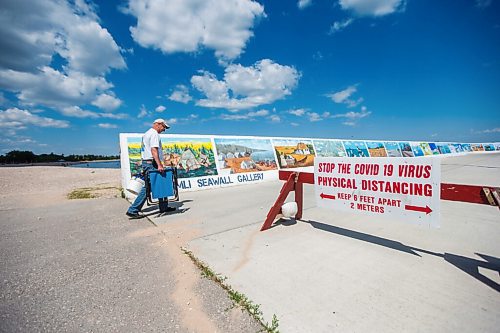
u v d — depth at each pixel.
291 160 11.87
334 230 4.16
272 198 6.99
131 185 5.42
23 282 2.76
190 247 3.62
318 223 4.55
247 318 2.11
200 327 2.03
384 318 2.06
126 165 7.70
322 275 2.74
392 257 3.12
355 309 2.18
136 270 2.98
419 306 2.20
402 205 3.32
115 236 4.16
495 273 2.70
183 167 8.78
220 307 2.26
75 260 3.28
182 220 4.99
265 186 9.31
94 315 2.20
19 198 7.62
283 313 2.15
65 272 2.97
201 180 8.95
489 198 2.69
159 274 2.88
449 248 3.35
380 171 3.52
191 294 2.47
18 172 17.25
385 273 2.75
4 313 2.24
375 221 4.59
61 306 2.34
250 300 2.34
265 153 11.12
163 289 2.58
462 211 5.12
